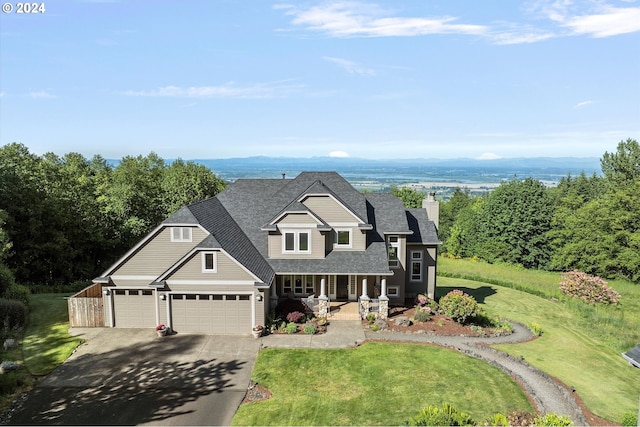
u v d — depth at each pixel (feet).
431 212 110.11
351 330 81.05
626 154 200.64
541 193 200.34
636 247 162.91
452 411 46.65
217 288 78.02
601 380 67.21
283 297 95.66
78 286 119.75
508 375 64.44
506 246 203.62
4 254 98.53
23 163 132.26
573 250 176.96
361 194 100.89
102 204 148.46
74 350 70.85
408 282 103.24
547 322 99.35
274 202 101.45
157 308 78.74
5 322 77.00
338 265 88.84
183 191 171.12
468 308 84.79
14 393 57.47
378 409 54.29
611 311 114.42
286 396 57.31
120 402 55.42
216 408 54.24
